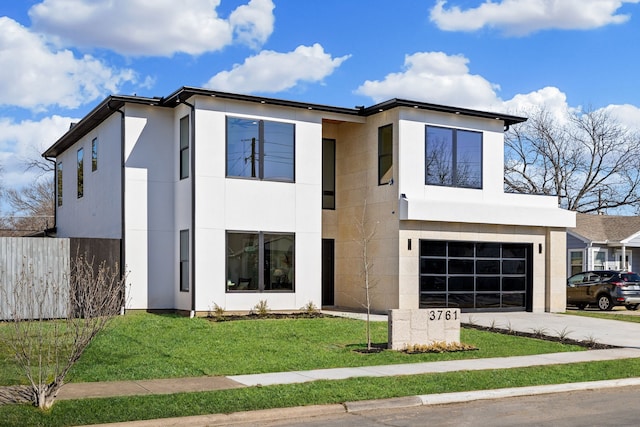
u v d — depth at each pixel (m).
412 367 13.66
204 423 9.42
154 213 22.44
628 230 37.31
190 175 21.38
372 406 10.62
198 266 20.92
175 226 22.55
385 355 14.98
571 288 31.31
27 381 11.28
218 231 21.28
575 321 23.02
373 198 24.31
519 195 25.95
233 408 9.97
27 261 19.86
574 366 14.22
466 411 10.52
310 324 19.33
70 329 14.65
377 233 24.02
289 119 22.72
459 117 24.67
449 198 24.23
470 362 14.48
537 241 26.20
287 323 19.44
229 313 21.25
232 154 21.66
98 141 25.16
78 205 27.88
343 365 13.76
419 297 23.38
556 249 26.52
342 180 25.88
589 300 30.52
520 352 16.05
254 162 21.98
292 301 22.33
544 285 26.28
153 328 17.88
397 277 23.06
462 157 24.69
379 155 24.19
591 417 10.10
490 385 12.10
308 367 13.46
